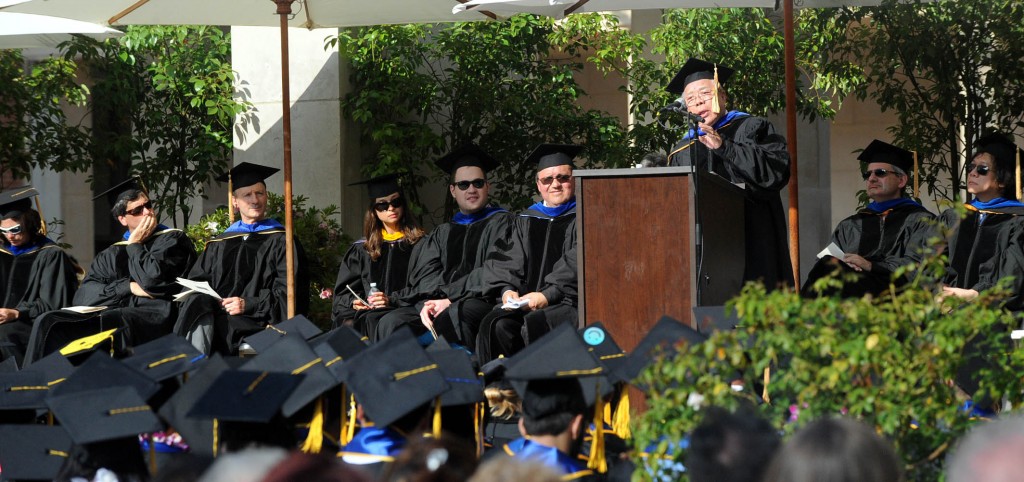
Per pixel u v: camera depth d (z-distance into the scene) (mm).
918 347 5031
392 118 15078
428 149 15203
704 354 5172
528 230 10781
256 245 12023
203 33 15234
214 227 13625
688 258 8109
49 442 6312
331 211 13938
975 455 2916
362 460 5801
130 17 11906
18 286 12344
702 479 3969
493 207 11883
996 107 13445
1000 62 13180
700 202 8031
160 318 11414
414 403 5898
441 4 12086
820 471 3367
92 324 11500
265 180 14727
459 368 6859
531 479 3199
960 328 5145
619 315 8289
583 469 5492
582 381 5809
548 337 5914
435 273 11398
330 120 14453
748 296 5199
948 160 14828
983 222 10062
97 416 5867
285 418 6090
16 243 12492
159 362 6941
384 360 6160
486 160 11891
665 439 4949
